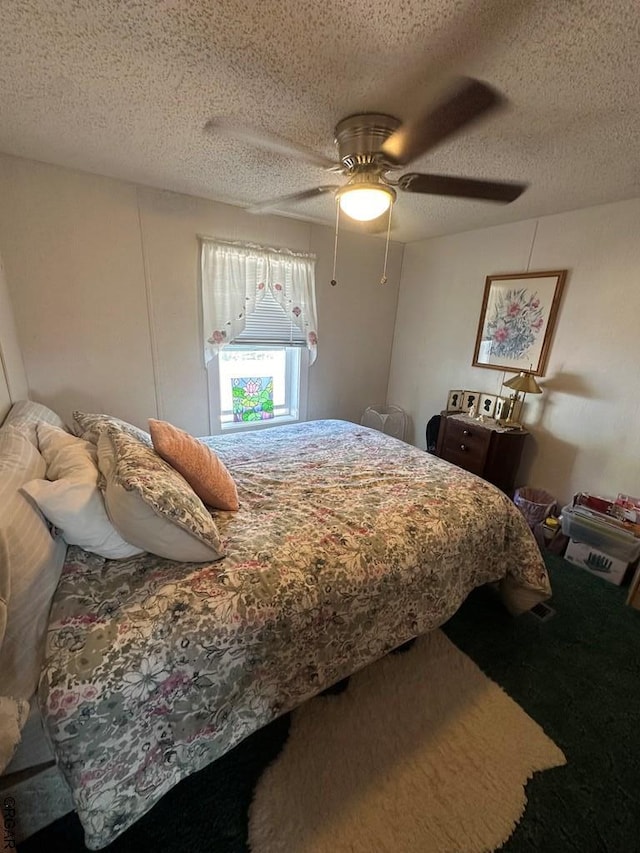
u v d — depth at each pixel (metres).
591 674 1.62
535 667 1.64
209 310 2.74
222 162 1.95
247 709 1.13
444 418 3.11
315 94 1.32
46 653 0.93
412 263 3.64
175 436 1.53
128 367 2.58
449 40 1.04
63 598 1.06
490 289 3.01
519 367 2.89
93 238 2.28
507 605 1.86
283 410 3.54
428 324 3.58
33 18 0.99
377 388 4.01
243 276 2.81
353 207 1.58
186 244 2.58
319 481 1.91
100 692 0.88
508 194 1.71
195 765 1.06
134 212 2.36
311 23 1.00
